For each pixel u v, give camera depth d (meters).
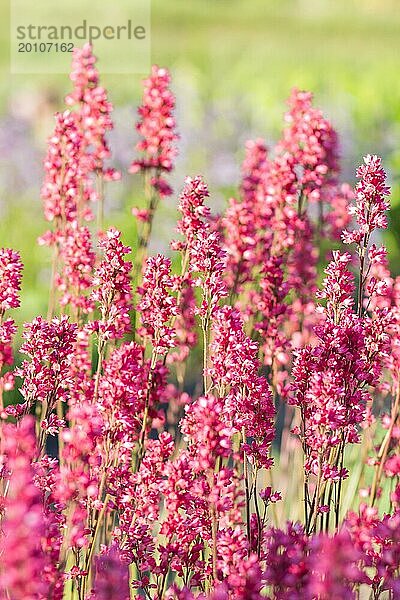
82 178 1.96
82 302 1.87
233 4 6.27
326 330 1.70
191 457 1.67
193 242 1.78
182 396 1.96
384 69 4.20
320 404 1.66
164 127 1.97
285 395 1.85
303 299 2.01
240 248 1.91
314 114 1.97
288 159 1.93
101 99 1.96
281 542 1.60
